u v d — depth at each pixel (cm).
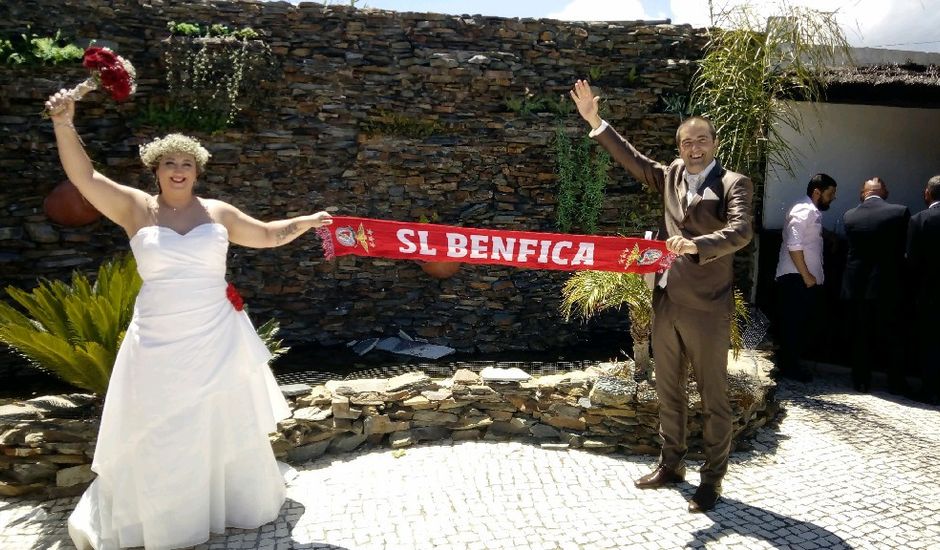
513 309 714
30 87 612
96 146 641
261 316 690
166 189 313
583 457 435
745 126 605
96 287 455
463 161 720
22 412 391
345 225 373
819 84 675
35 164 623
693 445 442
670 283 368
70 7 636
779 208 738
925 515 365
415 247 383
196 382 309
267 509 343
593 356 653
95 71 294
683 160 374
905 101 695
